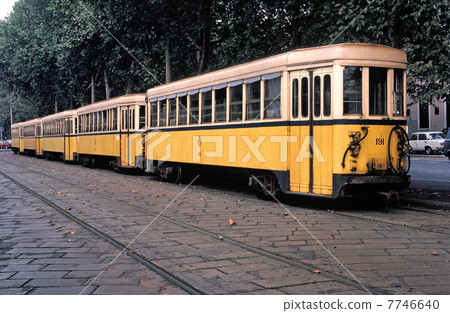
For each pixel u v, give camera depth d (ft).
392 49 30.71
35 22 117.91
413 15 32.76
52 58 108.06
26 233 23.85
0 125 259.39
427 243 20.99
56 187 46.57
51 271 16.96
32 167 82.58
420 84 35.29
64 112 96.53
